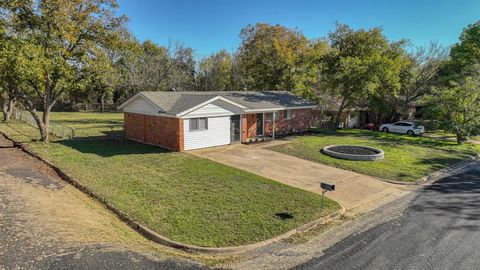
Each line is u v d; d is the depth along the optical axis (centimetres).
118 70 4266
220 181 1263
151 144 2062
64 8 1919
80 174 1313
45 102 2108
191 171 1403
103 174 1322
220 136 2058
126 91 4619
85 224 855
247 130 2286
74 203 1021
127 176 1301
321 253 742
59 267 629
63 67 1972
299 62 3722
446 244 791
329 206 1032
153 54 4647
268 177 1377
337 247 773
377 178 1435
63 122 3400
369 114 3994
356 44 3062
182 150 1855
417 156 1911
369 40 3009
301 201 1068
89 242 746
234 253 741
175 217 904
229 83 4925
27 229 791
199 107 1891
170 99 2131
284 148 2027
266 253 740
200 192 1124
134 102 2186
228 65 5091
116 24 2231
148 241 790
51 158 1599
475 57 3353
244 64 4000
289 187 1222
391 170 1556
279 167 1559
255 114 2344
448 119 2511
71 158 1606
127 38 2430
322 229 884
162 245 770
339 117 3428
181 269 656
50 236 762
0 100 3128
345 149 1959
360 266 681
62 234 778
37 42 1888
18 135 2350
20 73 1747
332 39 3177
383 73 2853
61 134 2388
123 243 760
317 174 1458
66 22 1956
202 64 5294
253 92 2864
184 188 1165
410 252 747
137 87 4447
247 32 3884
